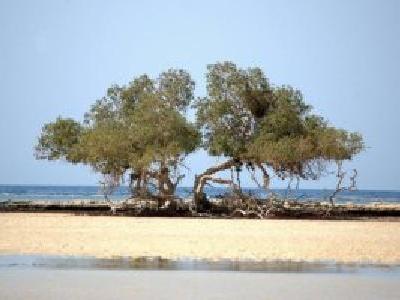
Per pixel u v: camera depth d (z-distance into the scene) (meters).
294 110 103.06
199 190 103.81
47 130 114.75
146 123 99.31
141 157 97.38
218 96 103.06
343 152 100.06
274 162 98.31
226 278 33.91
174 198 102.75
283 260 42.06
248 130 104.44
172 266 38.16
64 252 45.19
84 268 36.81
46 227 70.00
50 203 131.88
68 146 113.62
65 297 28.62
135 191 103.25
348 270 37.22
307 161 101.06
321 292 30.28
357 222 92.00
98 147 97.88
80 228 69.31
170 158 98.94
